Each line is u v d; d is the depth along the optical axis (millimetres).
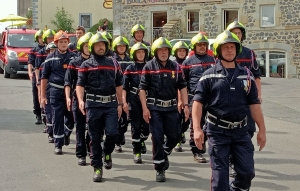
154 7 29406
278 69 27406
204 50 8273
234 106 5203
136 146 8273
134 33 8977
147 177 7371
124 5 30031
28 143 9703
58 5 42469
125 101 8117
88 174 7504
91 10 42625
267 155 8875
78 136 7945
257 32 27562
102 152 7578
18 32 23719
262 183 7051
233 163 5305
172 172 7672
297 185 6957
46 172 7578
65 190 6668
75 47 10359
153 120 7008
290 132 11148
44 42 10680
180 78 7184
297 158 8648
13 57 22453
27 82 21203
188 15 29047
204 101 5309
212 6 28219
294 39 26938
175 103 7121
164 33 28062
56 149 8844
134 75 8188
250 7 27547
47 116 9703
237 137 5234
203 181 7145
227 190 5137
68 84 7957
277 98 16609
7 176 7316
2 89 18391
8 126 11484
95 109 7047
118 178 7305
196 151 8359
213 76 5273
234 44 5258
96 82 7055
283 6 26969
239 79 5242
